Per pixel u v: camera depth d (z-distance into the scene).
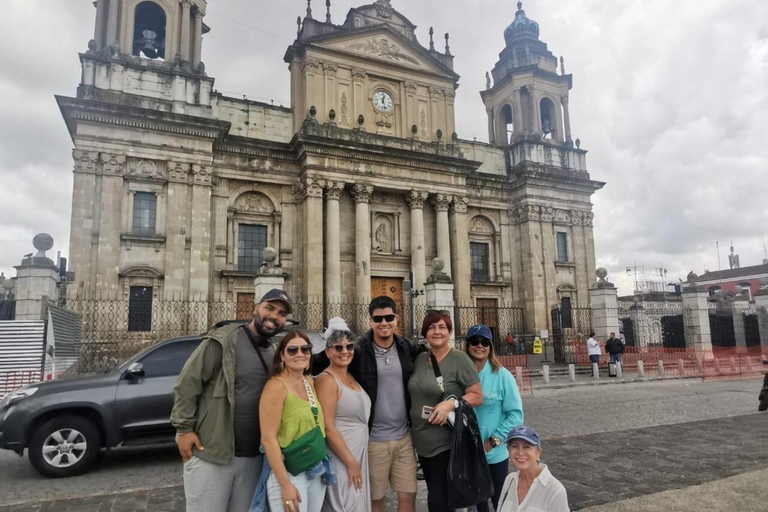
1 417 8.38
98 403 8.66
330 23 31.91
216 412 4.17
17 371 14.82
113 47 26.25
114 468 8.88
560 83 38.88
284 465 4.02
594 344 22.70
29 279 15.86
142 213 25.70
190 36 28.98
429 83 33.91
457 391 4.83
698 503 5.98
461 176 33.38
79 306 23.45
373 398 4.82
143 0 27.97
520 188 36.16
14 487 7.83
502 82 39.16
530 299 34.66
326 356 5.16
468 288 32.50
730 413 12.81
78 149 24.38
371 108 32.12
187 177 26.27
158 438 8.99
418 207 31.81
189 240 26.02
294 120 31.09
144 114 25.28
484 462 4.51
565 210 36.81
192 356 4.31
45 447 8.32
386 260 31.45
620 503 6.08
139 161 25.61
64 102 23.94
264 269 19.39
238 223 29.03
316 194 28.92
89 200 24.34
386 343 4.96
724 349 28.98
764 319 30.66
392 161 31.14
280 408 4.08
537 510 3.85
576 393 18.00
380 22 33.28
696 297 27.69
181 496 7.05
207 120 26.36
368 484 4.54
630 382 21.16
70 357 18.84
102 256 24.23
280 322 4.48
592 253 37.06
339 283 28.69
